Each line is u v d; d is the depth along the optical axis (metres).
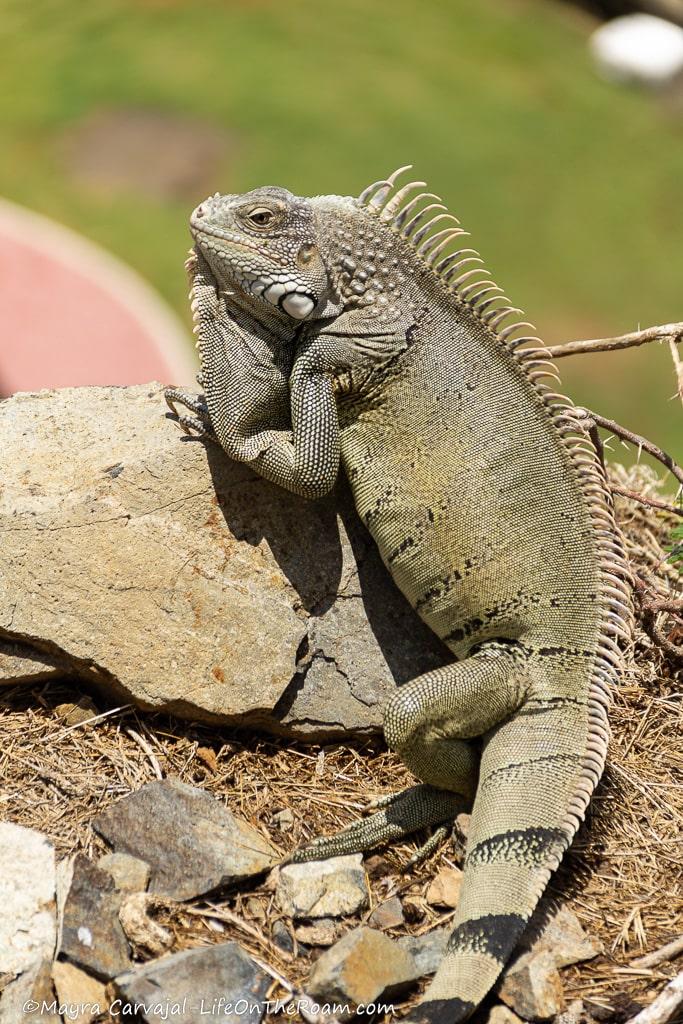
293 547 12.54
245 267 11.30
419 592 11.99
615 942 10.75
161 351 34.88
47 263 36.47
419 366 11.74
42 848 10.38
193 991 9.68
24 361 34.44
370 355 11.65
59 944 9.85
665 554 15.55
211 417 11.86
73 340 35.00
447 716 11.08
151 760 11.82
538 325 40.09
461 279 11.85
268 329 11.70
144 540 12.05
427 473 11.73
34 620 11.80
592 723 11.28
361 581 12.65
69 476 12.44
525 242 43.00
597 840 11.76
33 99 46.28
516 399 11.84
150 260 39.19
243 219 11.29
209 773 11.95
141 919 10.10
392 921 10.80
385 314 11.66
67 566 11.92
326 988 9.90
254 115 45.88
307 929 10.62
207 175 43.06
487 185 44.97
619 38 53.19
